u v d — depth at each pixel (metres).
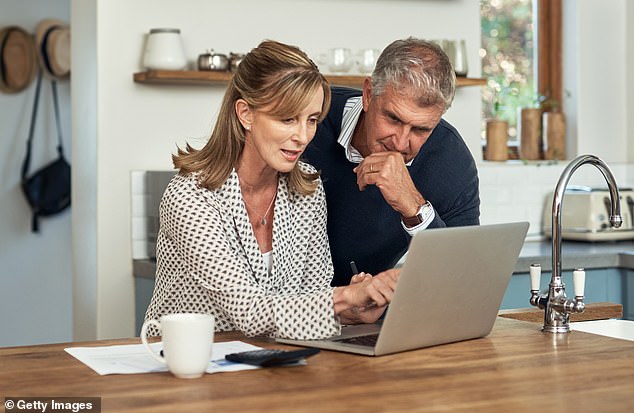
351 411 1.59
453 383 1.79
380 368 1.91
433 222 2.47
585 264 4.30
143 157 4.23
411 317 2.03
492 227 2.13
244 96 2.20
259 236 2.38
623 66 5.36
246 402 1.64
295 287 2.43
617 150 5.36
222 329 2.34
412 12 4.73
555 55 5.35
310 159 2.80
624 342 2.21
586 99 5.27
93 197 4.21
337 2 4.56
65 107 6.11
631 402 1.66
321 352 2.07
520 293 4.20
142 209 4.24
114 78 4.17
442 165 2.86
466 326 2.19
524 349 2.12
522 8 5.34
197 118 4.32
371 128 2.49
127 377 1.83
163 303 2.36
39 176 5.98
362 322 2.33
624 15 5.36
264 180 2.35
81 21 4.29
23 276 6.07
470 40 4.87
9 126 5.98
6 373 1.86
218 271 2.18
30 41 5.98
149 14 4.22
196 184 2.25
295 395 1.69
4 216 6.00
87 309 4.32
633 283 4.33
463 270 2.10
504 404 1.64
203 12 4.31
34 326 6.11
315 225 2.48
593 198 4.83
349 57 4.36
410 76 2.35
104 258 4.19
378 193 2.79
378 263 2.89
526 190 5.02
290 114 2.16
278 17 4.45
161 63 4.07
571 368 1.92
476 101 4.88
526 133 5.20
